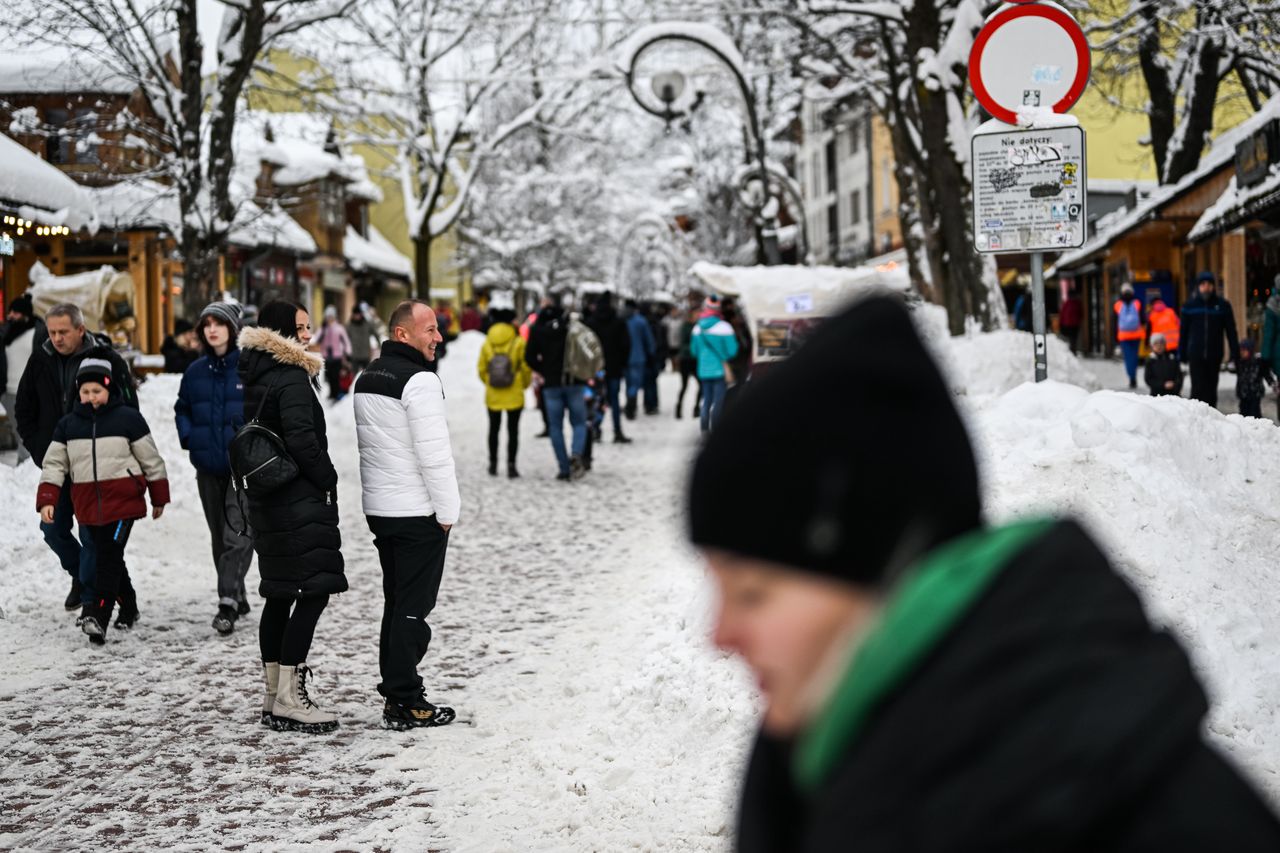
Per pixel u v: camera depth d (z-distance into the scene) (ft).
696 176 214.07
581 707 22.88
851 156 249.55
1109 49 83.25
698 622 24.77
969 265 63.67
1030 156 26.91
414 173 152.25
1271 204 65.46
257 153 147.02
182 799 19.03
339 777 20.02
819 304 59.06
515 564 38.11
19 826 17.97
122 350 75.87
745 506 3.59
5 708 24.00
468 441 76.79
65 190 74.18
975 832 3.15
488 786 19.12
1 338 41.11
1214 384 57.47
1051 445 23.57
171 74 94.73
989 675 3.30
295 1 73.46
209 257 74.33
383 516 22.68
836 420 3.52
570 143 184.44
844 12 63.77
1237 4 71.56
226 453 29.96
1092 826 3.12
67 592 33.71
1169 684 3.22
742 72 79.41
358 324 105.70
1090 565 3.45
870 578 3.58
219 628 29.76
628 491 53.42
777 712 3.79
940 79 62.49
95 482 28.78
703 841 16.44
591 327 72.49
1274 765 16.60
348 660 27.61
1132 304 85.71
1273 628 19.63
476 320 153.28
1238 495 23.15
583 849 16.43
